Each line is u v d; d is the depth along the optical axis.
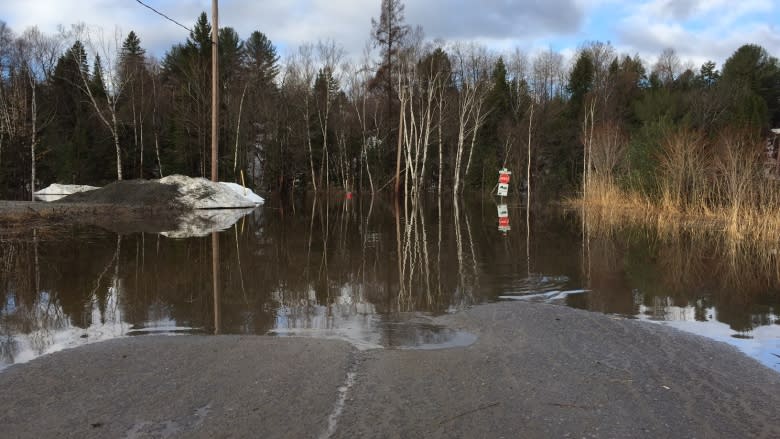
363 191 45.22
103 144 37.09
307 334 5.08
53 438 2.94
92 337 4.95
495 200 33.81
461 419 3.17
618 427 3.08
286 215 21.27
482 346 4.64
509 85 46.28
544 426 3.09
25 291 6.96
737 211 13.73
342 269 8.88
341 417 3.19
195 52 41.38
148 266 8.89
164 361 4.16
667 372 3.96
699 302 6.39
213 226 15.85
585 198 25.03
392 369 4.04
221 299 6.61
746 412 3.29
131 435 2.97
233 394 3.52
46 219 15.90
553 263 9.43
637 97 43.50
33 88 29.28
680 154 18.28
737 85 38.59
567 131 38.03
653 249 11.08
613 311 5.95
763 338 4.89
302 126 43.69
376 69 34.31
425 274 8.41
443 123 38.41
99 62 35.88
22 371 3.94
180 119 36.56
